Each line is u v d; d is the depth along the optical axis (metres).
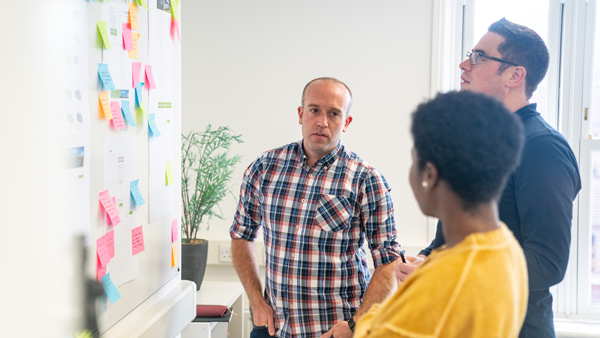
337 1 2.55
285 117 2.63
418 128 0.66
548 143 1.10
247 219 1.68
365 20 2.54
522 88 1.25
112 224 1.07
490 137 0.61
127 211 1.14
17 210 0.77
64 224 0.89
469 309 0.57
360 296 1.53
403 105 2.54
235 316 2.35
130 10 1.12
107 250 1.04
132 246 1.17
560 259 1.03
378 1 2.53
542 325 1.13
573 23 2.48
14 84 0.76
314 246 1.50
